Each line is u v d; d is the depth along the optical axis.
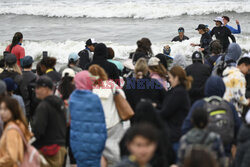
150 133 11.78
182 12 115.12
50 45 69.38
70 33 95.38
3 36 93.06
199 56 25.52
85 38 88.69
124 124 30.64
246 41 68.69
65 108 19.41
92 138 19.30
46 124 18.31
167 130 15.06
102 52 24.69
